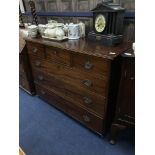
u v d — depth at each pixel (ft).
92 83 3.87
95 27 4.14
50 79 5.24
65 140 4.73
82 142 4.62
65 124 5.30
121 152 4.26
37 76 5.83
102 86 3.67
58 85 5.04
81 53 3.65
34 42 4.97
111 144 4.48
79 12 5.09
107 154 4.23
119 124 4.06
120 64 3.62
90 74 3.79
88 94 4.14
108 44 3.90
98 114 4.19
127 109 3.70
